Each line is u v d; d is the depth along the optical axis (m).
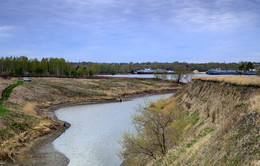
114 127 39.00
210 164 11.64
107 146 29.47
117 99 80.12
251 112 12.52
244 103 17.02
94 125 40.88
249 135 11.02
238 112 14.30
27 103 54.09
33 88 72.62
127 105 66.25
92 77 132.00
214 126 19.53
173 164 15.23
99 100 76.50
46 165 23.86
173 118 21.67
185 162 14.16
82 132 36.28
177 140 20.58
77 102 71.12
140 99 80.56
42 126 36.31
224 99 23.91
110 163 24.28
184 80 163.50
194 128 24.19
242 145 10.81
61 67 140.62
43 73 134.00
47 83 88.31
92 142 31.27
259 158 9.37
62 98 72.50
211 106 25.75
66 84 92.94
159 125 20.23
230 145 11.60
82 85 96.88
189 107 34.94
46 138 32.72
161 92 103.00
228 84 25.64
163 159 17.22
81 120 45.31
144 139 20.12
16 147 27.50
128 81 123.50
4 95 56.47
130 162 20.47
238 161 10.20
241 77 24.52
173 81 140.50
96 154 26.89
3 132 29.20
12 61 123.81
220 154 11.75
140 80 134.75
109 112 54.44
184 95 42.34
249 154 10.02
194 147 15.38
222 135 13.32
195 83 40.31
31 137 31.58
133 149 20.00
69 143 30.86
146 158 20.58
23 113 39.72
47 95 70.50
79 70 137.00
